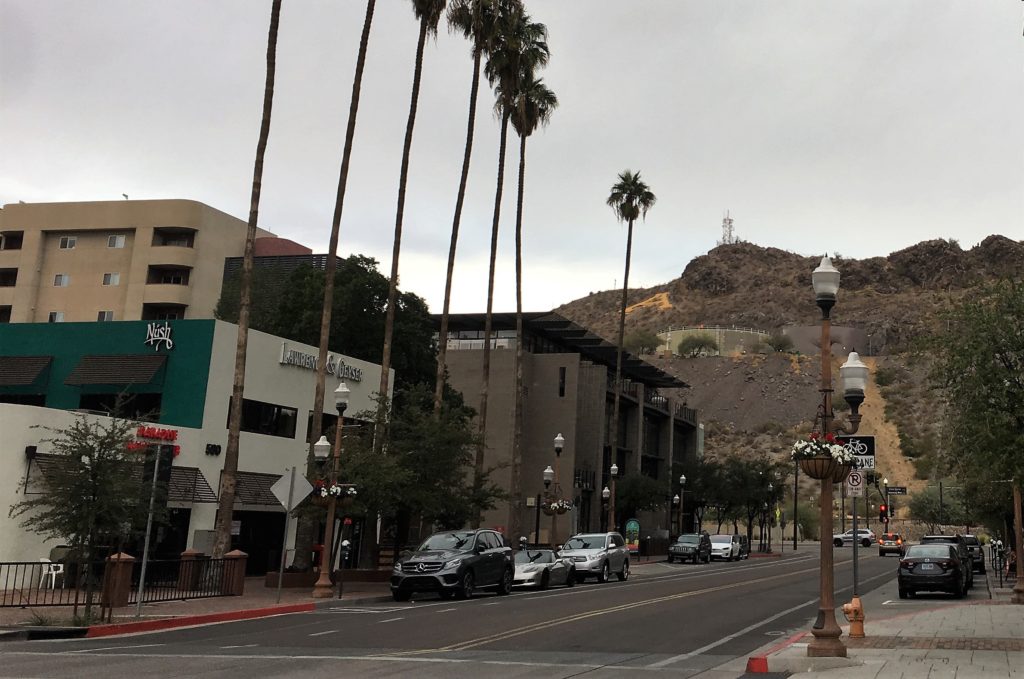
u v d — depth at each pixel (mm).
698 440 90500
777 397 171375
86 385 33250
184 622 18422
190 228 64812
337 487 25438
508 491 60125
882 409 159750
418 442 31922
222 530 26297
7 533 24578
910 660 13234
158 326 33344
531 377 63281
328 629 17594
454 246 41375
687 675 12148
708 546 58500
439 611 21562
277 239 70062
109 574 18078
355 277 49781
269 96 29234
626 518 69562
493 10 42656
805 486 134000
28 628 16125
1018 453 16125
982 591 32500
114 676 11344
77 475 16984
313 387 38375
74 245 66688
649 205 59438
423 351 52469
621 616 20844
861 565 55250
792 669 12719
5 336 35219
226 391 33281
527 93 47406
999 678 11375
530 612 21312
